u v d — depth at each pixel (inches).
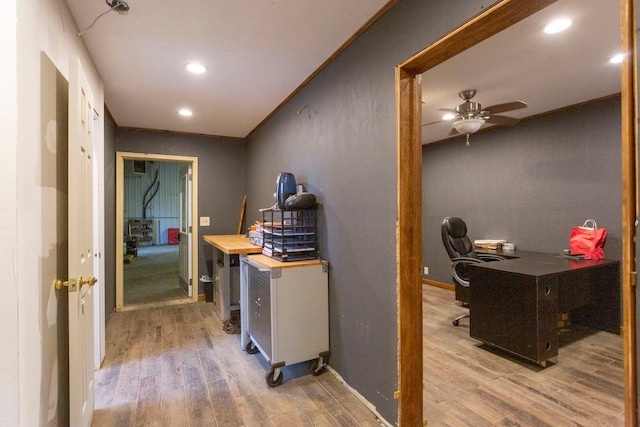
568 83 110.7
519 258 130.6
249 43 84.9
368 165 77.6
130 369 97.9
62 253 59.7
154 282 221.0
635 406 32.1
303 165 112.3
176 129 172.4
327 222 96.3
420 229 70.2
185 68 99.3
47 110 53.7
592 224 131.6
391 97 69.7
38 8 50.0
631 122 32.4
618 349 112.0
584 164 133.7
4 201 40.9
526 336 98.7
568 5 67.2
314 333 93.1
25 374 43.3
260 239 119.1
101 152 104.5
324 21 75.5
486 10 48.4
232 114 145.9
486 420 74.4
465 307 160.7
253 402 80.6
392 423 69.8
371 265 77.0
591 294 119.2
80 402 57.1
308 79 107.3
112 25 76.0
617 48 85.5
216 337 123.7
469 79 106.1
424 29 60.6
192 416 75.0
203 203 183.0
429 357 107.1
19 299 42.0
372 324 76.8
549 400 82.3
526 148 155.4
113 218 155.2
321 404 79.8
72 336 53.9
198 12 71.6
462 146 187.6
